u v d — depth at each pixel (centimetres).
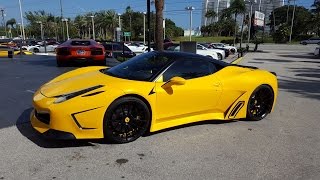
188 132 454
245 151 392
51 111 364
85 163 345
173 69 443
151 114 418
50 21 9975
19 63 1210
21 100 587
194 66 466
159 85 420
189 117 466
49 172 323
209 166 347
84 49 1070
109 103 379
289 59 2317
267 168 347
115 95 382
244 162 360
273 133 464
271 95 539
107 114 381
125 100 390
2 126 448
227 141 424
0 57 1518
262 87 523
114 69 472
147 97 406
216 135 446
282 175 332
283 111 601
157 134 439
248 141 427
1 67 1066
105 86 392
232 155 378
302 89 878
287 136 452
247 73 517
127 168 337
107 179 312
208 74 478
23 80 799
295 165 356
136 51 3144
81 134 373
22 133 425
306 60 2222
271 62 1991
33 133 426
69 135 367
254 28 5731
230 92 489
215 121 511
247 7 5419
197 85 453
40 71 974
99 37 10381
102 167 337
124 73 446
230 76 494
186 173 329
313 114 585
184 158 365
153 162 353
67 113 362
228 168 344
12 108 534
